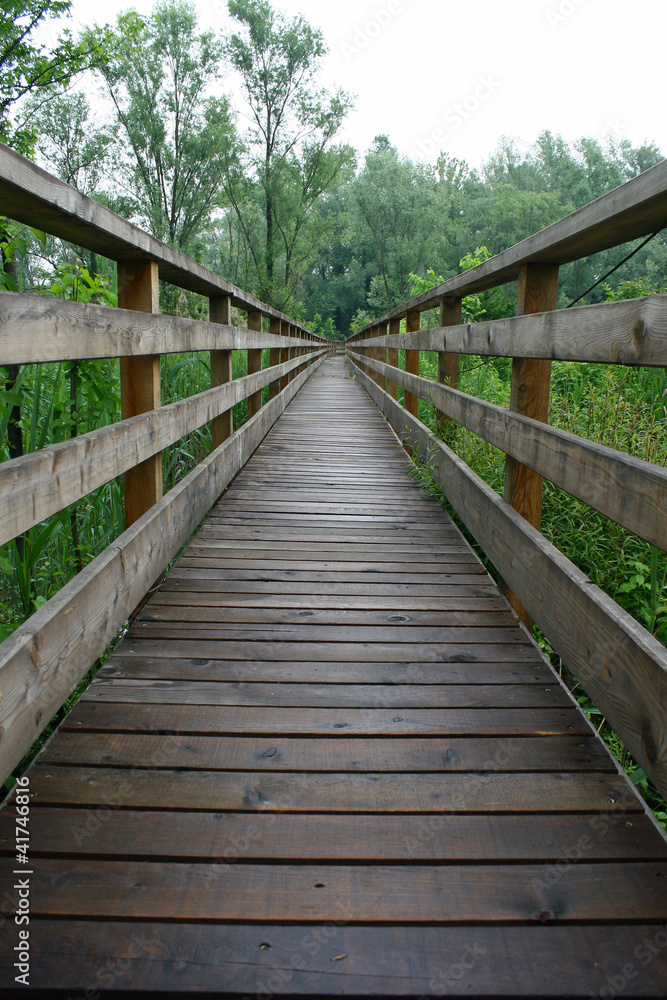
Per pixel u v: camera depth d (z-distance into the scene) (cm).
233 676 211
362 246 3975
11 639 137
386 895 128
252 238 2544
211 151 1961
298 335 1223
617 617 157
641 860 137
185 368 507
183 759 168
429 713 192
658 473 141
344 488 466
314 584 292
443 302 425
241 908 124
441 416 446
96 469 189
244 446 491
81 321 174
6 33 880
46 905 123
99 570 186
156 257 246
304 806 152
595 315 177
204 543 345
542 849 139
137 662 220
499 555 272
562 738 181
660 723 133
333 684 208
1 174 135
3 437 247
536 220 3341
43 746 173
